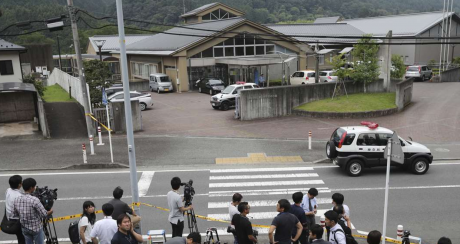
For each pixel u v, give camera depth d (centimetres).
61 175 1477
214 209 1167
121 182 1399
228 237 1000
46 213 756
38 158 1659
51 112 2480
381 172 1507
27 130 2138
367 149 1439
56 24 1830
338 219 723
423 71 4197
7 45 2989
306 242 803
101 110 2105
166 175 1474
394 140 806
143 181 1408
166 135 2070
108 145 1861
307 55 4022
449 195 1262
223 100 2806
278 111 2559
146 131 2177
